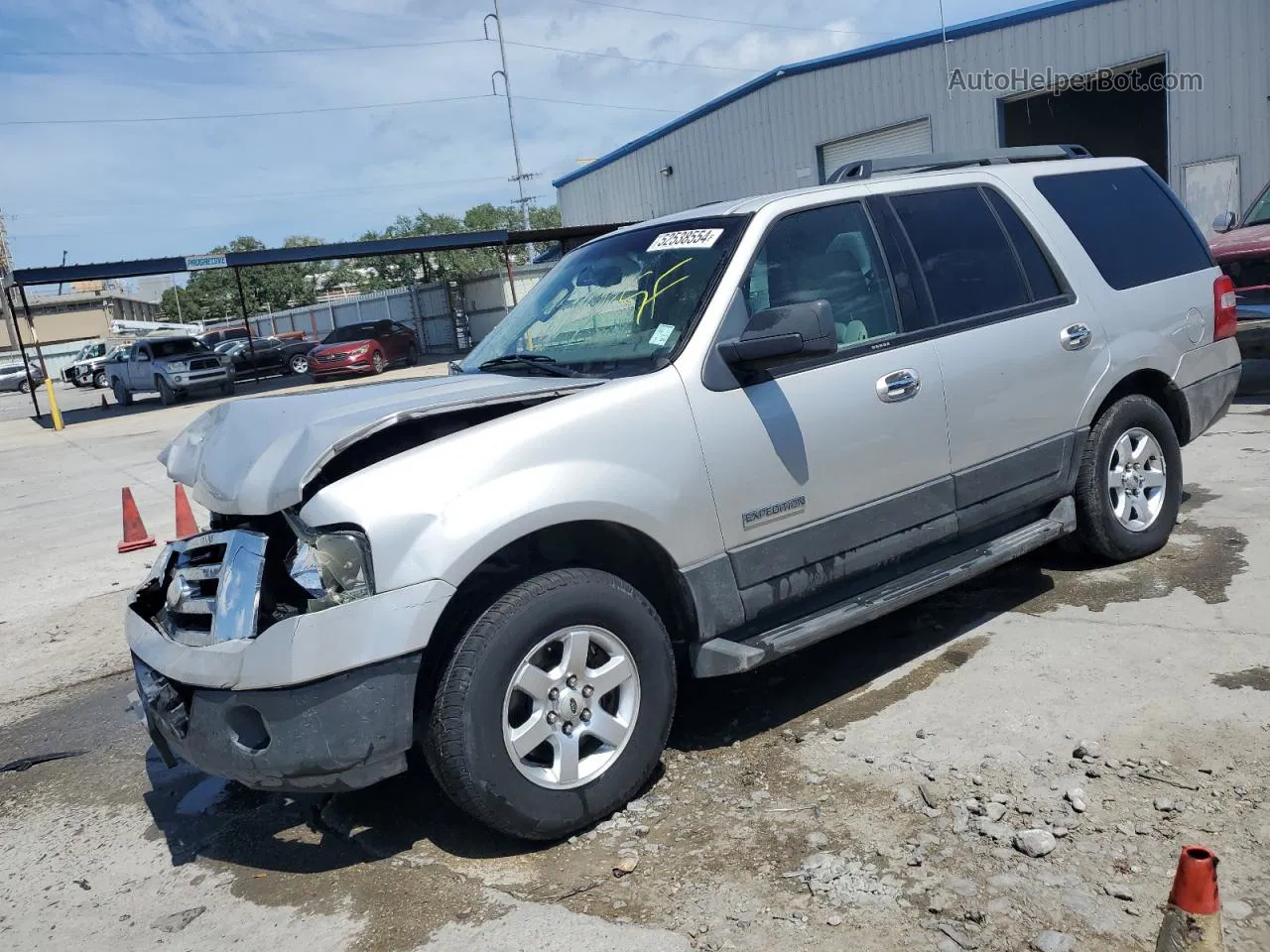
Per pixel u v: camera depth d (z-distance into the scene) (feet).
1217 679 12.93
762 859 10.36
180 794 14.07
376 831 12.04
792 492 12.64
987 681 13.75
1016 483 15.30
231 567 10.97
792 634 12.48
